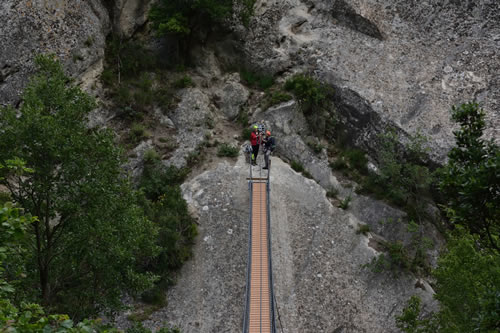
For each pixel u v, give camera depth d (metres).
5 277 12.44
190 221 22.91
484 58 26.92
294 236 23.05
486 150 8.85
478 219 9.02
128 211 14.66
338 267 21.94
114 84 27.78
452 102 25.88
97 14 27.92
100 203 13.80
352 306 20.56
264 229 21.61
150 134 27.06
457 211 8.90
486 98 25.62
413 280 21.36
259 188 23.77
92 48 26.88
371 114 26.61
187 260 22.00
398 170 23.83
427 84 26.81
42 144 12.63
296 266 21.86
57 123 13.12
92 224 13.62
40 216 13.89
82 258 14.59
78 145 13.22
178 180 25.39
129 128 27.00
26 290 13.71
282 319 19.89
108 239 13.74
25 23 24.08
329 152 27.64
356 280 21.47
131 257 14.86
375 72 28.05
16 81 23.69
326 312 20.31
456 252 13.27
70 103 13.99
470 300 12.43
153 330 19.30
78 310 14.93
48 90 13.66
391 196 24.69
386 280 21.41
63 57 25.31
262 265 19.94
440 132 24.78
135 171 25.09
